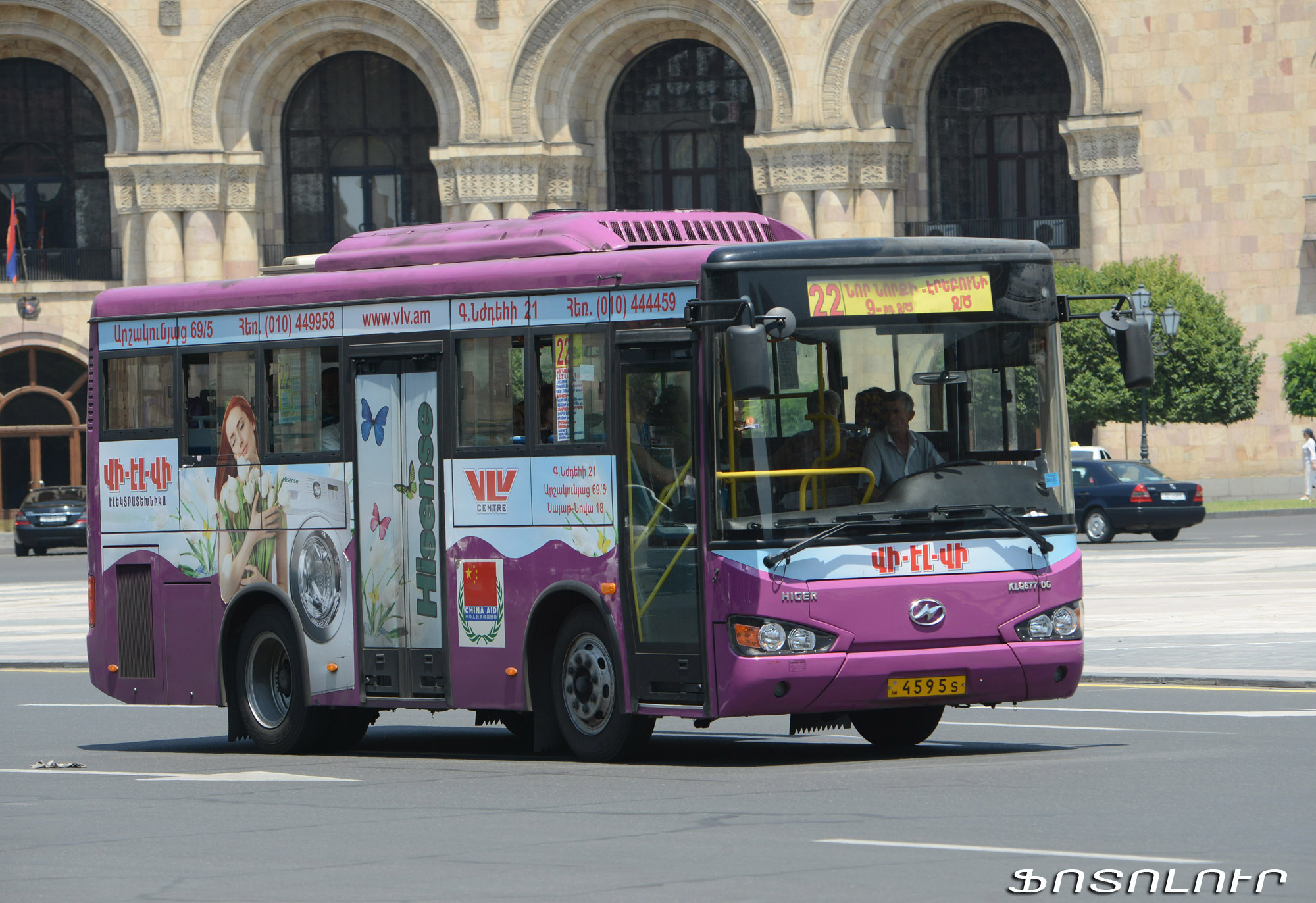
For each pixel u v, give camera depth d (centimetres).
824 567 3869
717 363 3866
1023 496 4028
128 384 5038
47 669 7144
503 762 4316
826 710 3900
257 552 4762
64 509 15775
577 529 4125
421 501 4409
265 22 19412
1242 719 4597
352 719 4797
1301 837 2969
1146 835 2998
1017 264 4044
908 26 18312
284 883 2836
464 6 19000
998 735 4525
